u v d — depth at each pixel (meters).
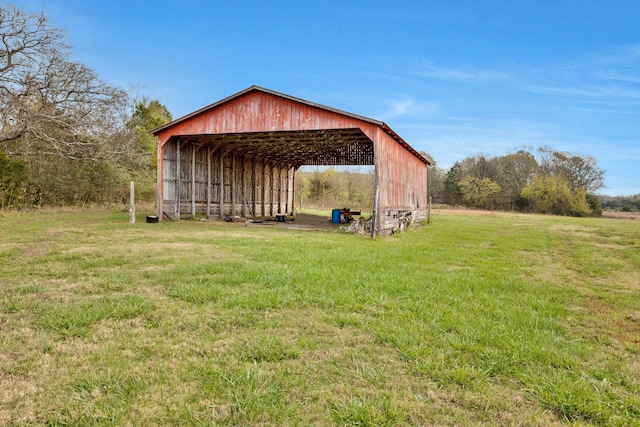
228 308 3.56
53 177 18.64
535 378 2.29
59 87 16.66
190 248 7.33
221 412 1.90
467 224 18.23
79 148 17.98
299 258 6.19
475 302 3.90
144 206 22.05
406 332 3.00
